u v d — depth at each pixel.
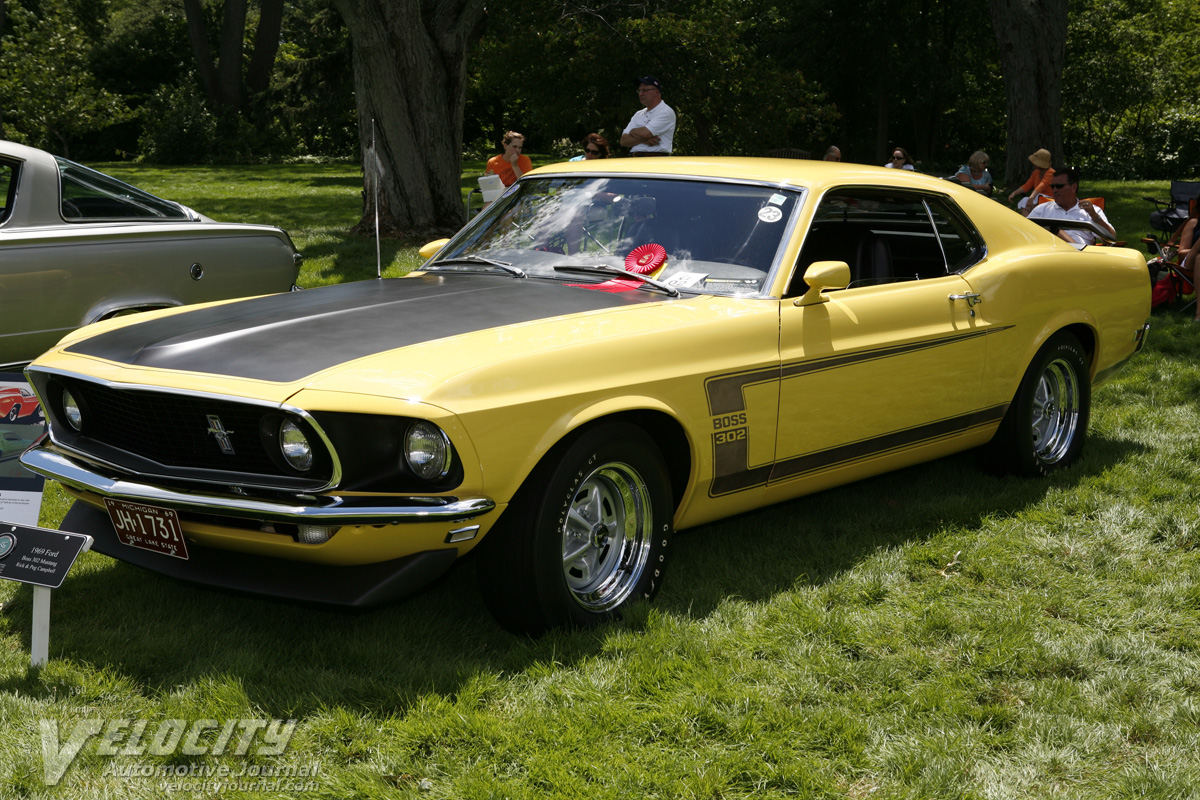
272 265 6.39
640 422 3.52
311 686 3.04
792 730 2.87
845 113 45.94
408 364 3.01
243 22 50.06
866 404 4.12
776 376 3.75
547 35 29.67
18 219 5.43
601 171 4.55
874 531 4.53
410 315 3.47
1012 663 3.30
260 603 3.69
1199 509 4.75
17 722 2.86
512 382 3.04
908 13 41.84
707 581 3.91
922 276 4.57
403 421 2.89
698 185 4.26
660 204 4.23
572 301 3.68
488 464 2.97
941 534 4.42
